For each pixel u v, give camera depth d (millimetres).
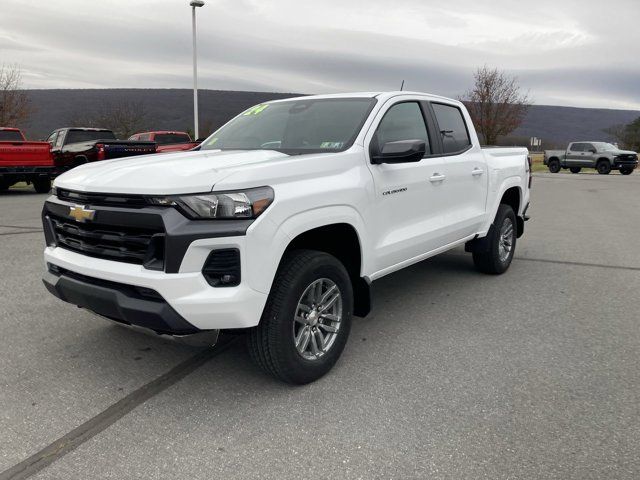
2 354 3883
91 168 3590
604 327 4523
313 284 3361
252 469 2592
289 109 4570
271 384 3469
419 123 4711
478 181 5410
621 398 3279
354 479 2520
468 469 2592
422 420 3027
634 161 30266
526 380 3525
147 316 2943
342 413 3107
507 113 39844
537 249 7918
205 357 3889
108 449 2746
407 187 4250
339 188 3510
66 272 3447
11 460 2648
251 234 2934
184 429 2936
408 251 4363
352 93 4570
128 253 3082
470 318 4738
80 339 4176
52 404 3191
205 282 2906
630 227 10125
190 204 2895
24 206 12289
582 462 2645
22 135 15852
